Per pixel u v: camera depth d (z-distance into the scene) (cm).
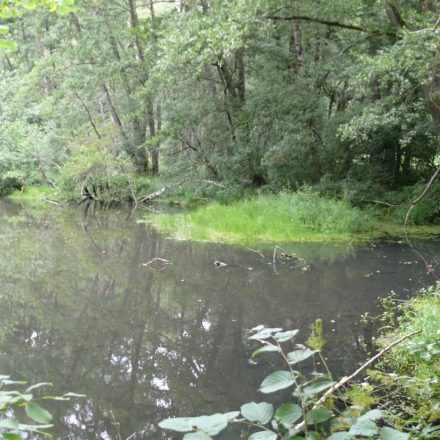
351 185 1505
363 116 1154
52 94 2303
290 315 681
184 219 1482
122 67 2136
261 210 1401
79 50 2220
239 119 1731
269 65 1712
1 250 1217
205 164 1981
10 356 571
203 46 1323
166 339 622
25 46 2923
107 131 2117
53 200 2350
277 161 1588
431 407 347
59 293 849
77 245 1273
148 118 2339
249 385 480
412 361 482
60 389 486
